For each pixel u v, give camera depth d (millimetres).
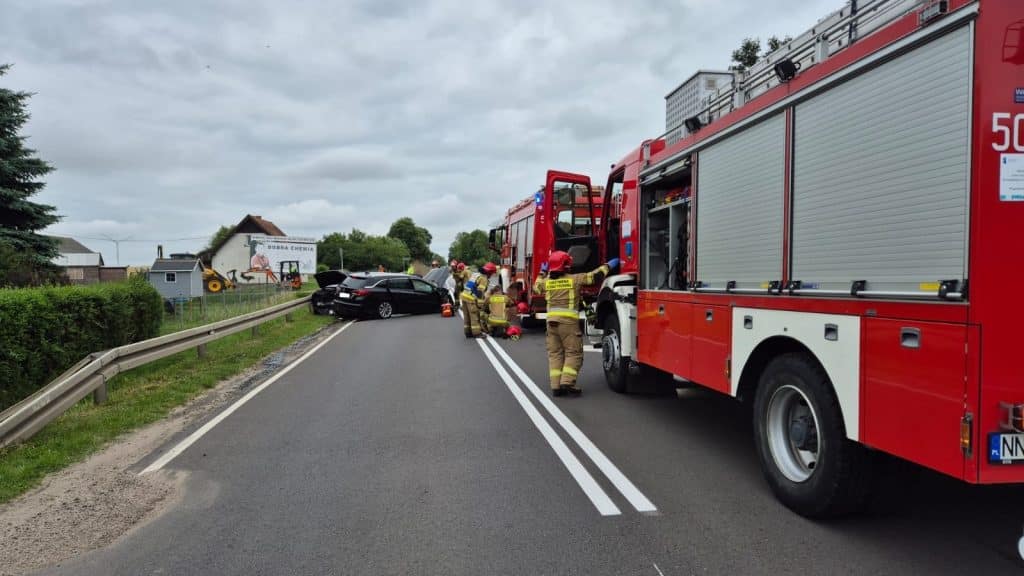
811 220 3699
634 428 6129
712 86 5734
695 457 5160
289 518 4020
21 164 20297
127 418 6801
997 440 2619
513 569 3256
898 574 3088
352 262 98500
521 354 11680
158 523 4020
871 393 3180
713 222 4973
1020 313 2631
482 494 4367
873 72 3197
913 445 2910
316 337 15531
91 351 8688
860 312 3250
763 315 4172
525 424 6328
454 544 3576
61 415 6867
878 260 3154
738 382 4496
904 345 2963
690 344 5352
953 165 2703
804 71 3752
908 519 3766
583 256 11742
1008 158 2604
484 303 14648
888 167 3088
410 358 11219
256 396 8117
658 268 6480
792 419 4094
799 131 3824
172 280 34188
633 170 6992
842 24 3430
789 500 3938
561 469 4887
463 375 9320
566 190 13750
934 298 2791
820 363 3604
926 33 2832
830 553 3336
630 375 7488
